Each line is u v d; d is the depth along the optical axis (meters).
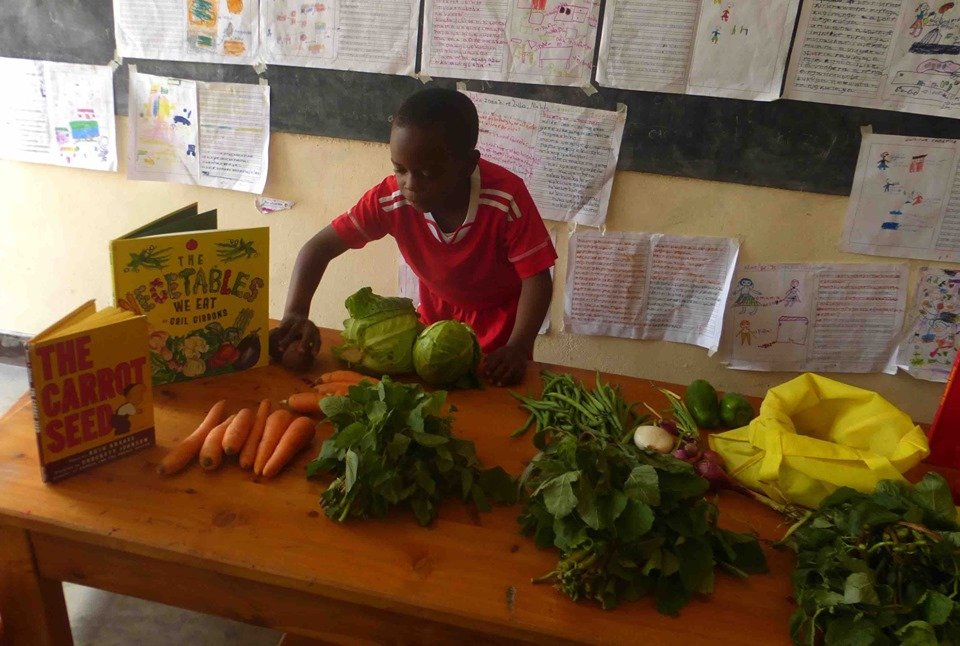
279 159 2.33
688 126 2.04
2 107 2.43
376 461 1.01
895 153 1.96
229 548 0.96
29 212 2.59
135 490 1.05
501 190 1.57
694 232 2.16
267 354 1.42
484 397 1.37
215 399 1.30
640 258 2.22
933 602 0.83
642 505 0.92
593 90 2.05
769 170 2.04
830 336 2.21
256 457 1.12
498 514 1.06
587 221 2.20
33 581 1.09
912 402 2.26
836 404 1.23
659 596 0.93
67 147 2.45
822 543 0.96
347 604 0.99
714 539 0.99
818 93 1.94
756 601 0.94
